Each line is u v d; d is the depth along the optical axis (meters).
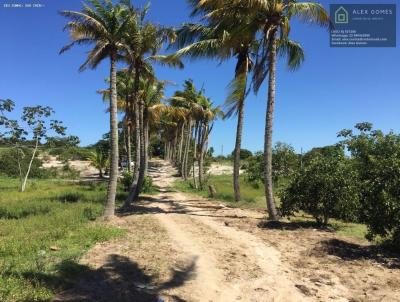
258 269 8.33
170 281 7.36
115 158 15.34
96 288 6.74
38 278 6.76
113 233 11.30
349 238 11.38
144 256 8.90
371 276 8.02
